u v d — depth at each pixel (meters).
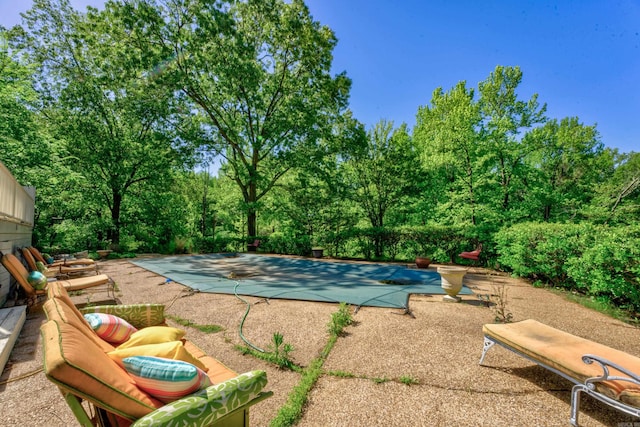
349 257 14.12
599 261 5.55
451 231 11.98
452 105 16.66
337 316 4.48
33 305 5.22
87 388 1.24
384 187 15.80
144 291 6.86
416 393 2.75
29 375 3.15
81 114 15.12
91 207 15.63
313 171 15.73
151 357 1.62
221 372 2.22
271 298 6.05
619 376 2.21
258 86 15.63
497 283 7.76
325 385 2.89
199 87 15.40
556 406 2.56
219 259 13.02
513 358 3.44
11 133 10.66
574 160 17.17
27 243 8.52
